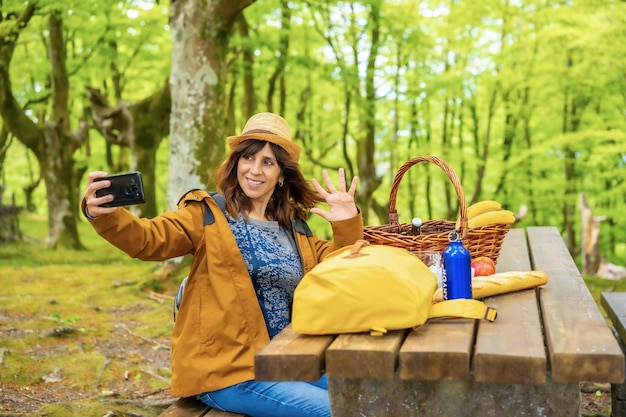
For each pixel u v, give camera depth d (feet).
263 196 8.59
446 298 7.13
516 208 53.52
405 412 6.45
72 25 41.04
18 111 42.78
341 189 8.55
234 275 7.86
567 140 38.45
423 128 53.42
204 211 8.14
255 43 34.09
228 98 42.88
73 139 44.29
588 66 38.06
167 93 37.86
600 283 23.70
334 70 36.50
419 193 61.16
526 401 6.20
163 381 13.50
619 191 40.91
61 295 22.45
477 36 46.19
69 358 14.29
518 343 5.96
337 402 6.57
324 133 52.75
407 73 48.49
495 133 52.54
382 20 40.98
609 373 5.41
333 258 6.97
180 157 23.44
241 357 7.71
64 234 43.93
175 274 23.82
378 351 5.81
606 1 32.65
